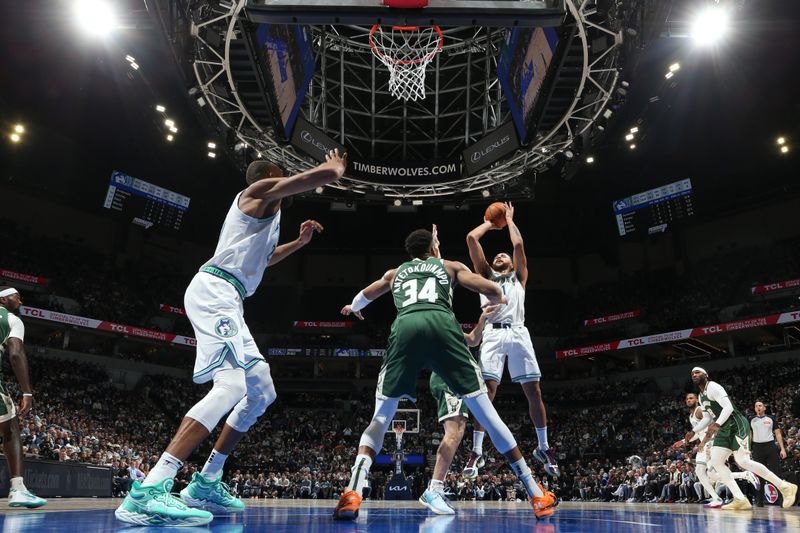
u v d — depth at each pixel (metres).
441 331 3.89
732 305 33.69
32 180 31.34
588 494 23.50
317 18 8.93
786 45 23.16
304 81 16.88
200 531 2.71
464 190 21.22
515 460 3.91
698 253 37.09
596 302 39.25
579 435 31.61
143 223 34.12
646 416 31.03
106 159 32.72
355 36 21.45
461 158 19.55
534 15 8.59
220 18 13.62
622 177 34.16
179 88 24.81
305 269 41.00
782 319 29.80
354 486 3.73
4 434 5.28
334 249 40.62
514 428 33.41
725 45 23.14
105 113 28.88
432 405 33.91
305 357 36.84
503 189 21.64
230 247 3.57
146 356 35.59
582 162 19.69
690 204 34.22
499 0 8.73
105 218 35.72
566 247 40.44
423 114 27.27
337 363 38.94
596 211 37.00
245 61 15.25
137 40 20.70
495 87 23.27
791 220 34.53
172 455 3.06
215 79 16.11
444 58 24.25
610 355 37.38
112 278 34.88
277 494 23.64
